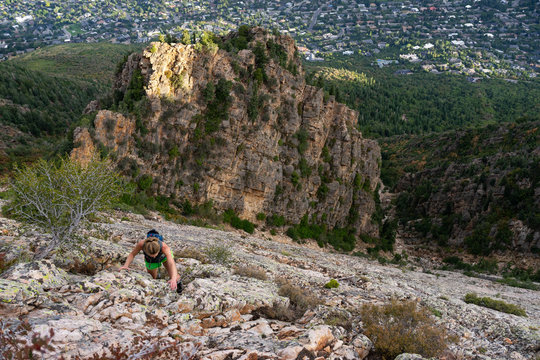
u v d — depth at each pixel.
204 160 52.06
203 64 52.78
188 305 9.04
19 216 11.23
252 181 55.34
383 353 9.55
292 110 60.59
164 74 50.66
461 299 28.94
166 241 25.08
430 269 72.00
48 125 118.56
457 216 106.06
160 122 49.59
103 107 57.22
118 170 45.59
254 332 8.48
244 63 56.41
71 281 8.77
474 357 10.76
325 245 64.12
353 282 24.16
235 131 54.00
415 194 133.50
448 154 169.88
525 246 83.88
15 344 4.64
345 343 9.27
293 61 67.38
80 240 11.43
